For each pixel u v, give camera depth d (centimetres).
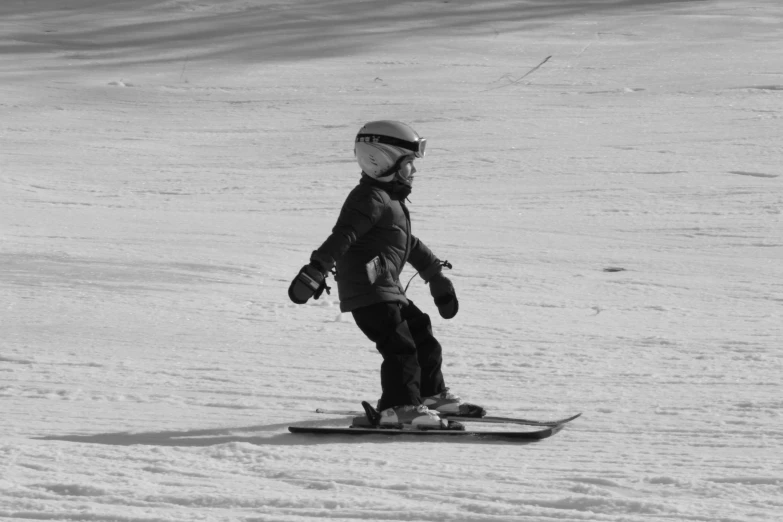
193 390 2116
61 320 2839
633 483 1411
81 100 10969
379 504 1309
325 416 1912
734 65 12575
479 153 7756
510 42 15312
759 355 2444
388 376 1762
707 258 4450
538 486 1394
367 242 1744
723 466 1509
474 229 5253
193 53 14850
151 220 5459
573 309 3228
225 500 1337
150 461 1549
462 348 2566
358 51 14712
